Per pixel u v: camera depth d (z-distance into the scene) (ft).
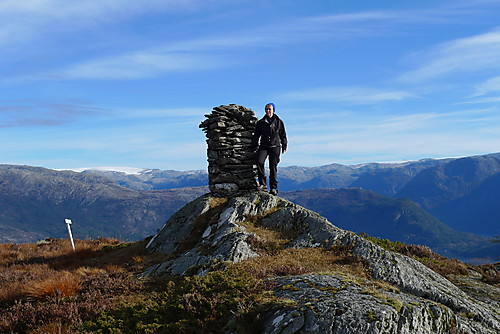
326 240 40.09
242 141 60.49
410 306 21.38
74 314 25.66
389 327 19.15
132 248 59.31
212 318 21.76
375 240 53.16
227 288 24.99
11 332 24.71
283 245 40.70
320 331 18.43
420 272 34.55
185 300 23.76
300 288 23.61
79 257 55.98
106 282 35.29
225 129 59.98
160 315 23.26
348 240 39.22
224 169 59.57
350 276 27.50
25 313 27.12
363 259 34.47
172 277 35.29
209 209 56.08
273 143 55.16
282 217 47.91
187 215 57.77
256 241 39.99
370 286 24.67
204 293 24.70
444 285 33.37
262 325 20.21
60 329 23.20
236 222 48.62
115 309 25.93
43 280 36.35
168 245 54.08
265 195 53.67
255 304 22.03
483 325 25.89
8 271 45.93
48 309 27.09
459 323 23.00
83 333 22.56
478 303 31.63
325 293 22.06
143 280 36.52
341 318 18.97
